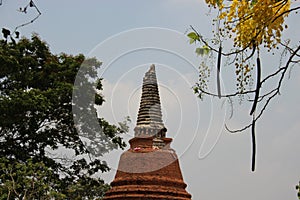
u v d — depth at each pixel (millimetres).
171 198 25531
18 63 28047
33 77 29578
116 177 26875
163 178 25891
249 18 5930
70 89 28109
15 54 29094
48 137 28828
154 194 25484
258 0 5859
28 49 30344
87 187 31594
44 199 23891
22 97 26125
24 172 23656
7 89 29297
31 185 23547
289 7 5891
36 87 29984
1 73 28031
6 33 6824
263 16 5840
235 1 5969
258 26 5863
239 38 5961
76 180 29594
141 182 25828
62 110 29016
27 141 28844
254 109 5238
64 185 28484
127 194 25688
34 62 29656
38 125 28625
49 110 27750
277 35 5844
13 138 28359
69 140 29734
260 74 5266
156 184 25781
